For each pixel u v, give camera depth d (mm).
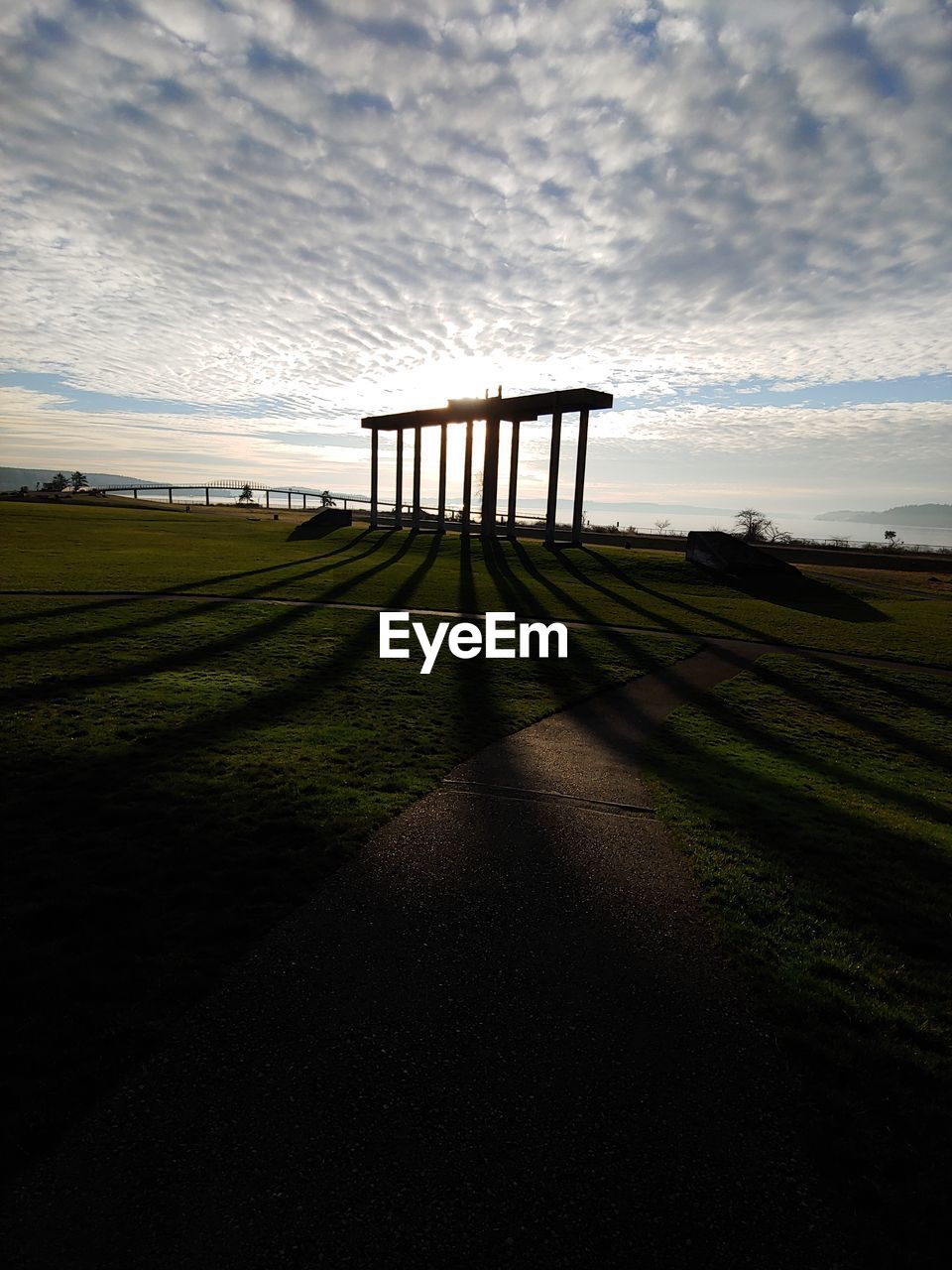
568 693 16906
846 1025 5434
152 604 24016
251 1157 3949
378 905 6707
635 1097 4566
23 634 18219
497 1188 3855
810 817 10211
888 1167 4117
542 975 5824
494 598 30719
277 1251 3428
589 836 8695
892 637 27250
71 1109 4148
